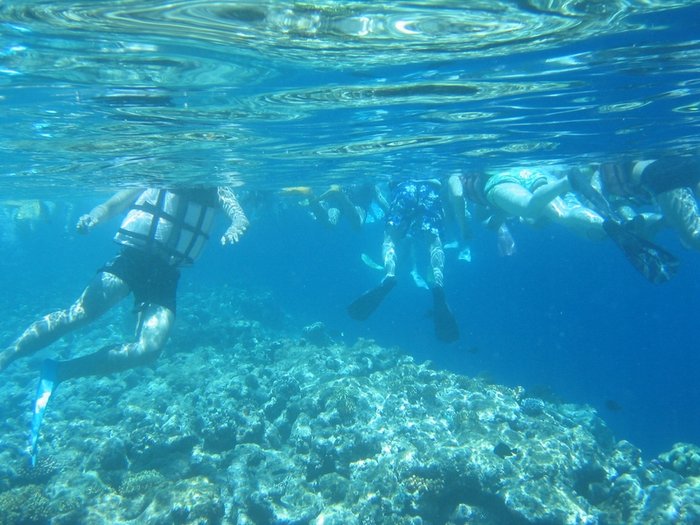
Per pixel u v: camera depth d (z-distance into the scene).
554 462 2.54
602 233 2.95
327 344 5.09
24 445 2.86
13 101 2.19
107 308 2.43
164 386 3.78
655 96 2.47
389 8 1.50
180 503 2.16
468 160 4.03
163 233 2.53
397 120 2.76
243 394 3.36
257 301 7.05
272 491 2.45
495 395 3.22
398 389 3.27
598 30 1.75
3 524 2.13
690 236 2.83
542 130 3.06
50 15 1.46
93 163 3.52
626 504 2.46
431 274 3.76
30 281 9.64
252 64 1.89
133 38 1.65
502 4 1.51
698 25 1.73
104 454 2.58
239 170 3.98
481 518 2.31
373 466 2.56
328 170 4.38
